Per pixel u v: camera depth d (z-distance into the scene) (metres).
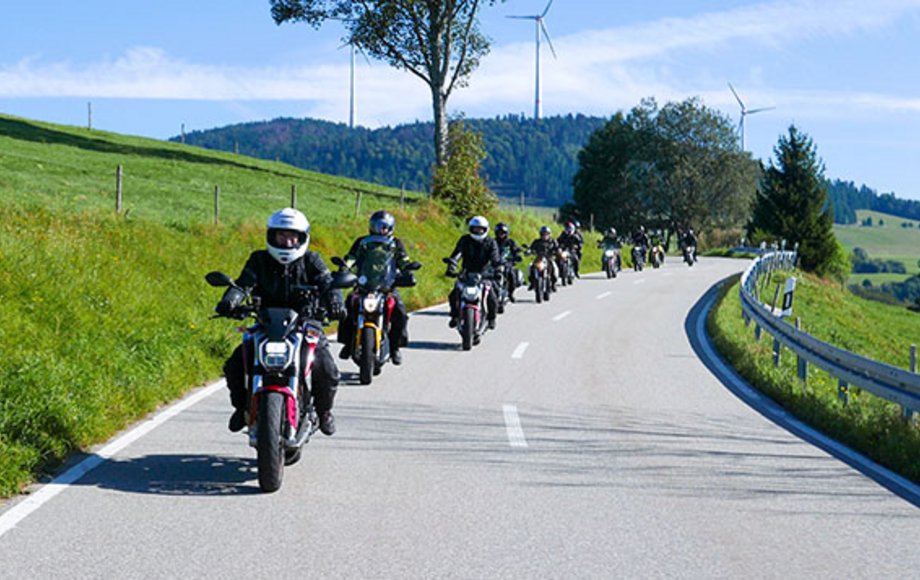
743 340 23.44
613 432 12.65
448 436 11.98
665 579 6.95
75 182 41.69
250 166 77.56
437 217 51.97
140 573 6.74
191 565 6.95
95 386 12.45
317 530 7.88
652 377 18.16
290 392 8.96
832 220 107.00
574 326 26.70
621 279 49.53
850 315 58.62
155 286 22.02
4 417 10.16
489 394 15.40
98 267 21.11
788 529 8.35
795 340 19.61
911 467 10.82
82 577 6.64
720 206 136.62
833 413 13.87
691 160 137.00
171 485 9.16
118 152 69.88
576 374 18.05
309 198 55.66
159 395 13.54
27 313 16.28
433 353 20.22
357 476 9.77
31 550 7.18
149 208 35.59
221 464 10.07
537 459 10.83
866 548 7.86
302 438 9.35
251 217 37.41
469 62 65.50
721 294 39.41
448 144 56.66
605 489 9.54
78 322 16.69
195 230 29.75
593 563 7.25
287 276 9.62
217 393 14.40
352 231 39.66
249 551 7.29
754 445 12.22
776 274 61.06
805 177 106.38
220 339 17.61
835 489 9.95
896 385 13.83
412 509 8.60
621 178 142.38
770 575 7.11
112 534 7.61
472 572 6.96
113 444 10.82
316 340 9.57
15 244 19.64
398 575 6.85
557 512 8.64
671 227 138.62
